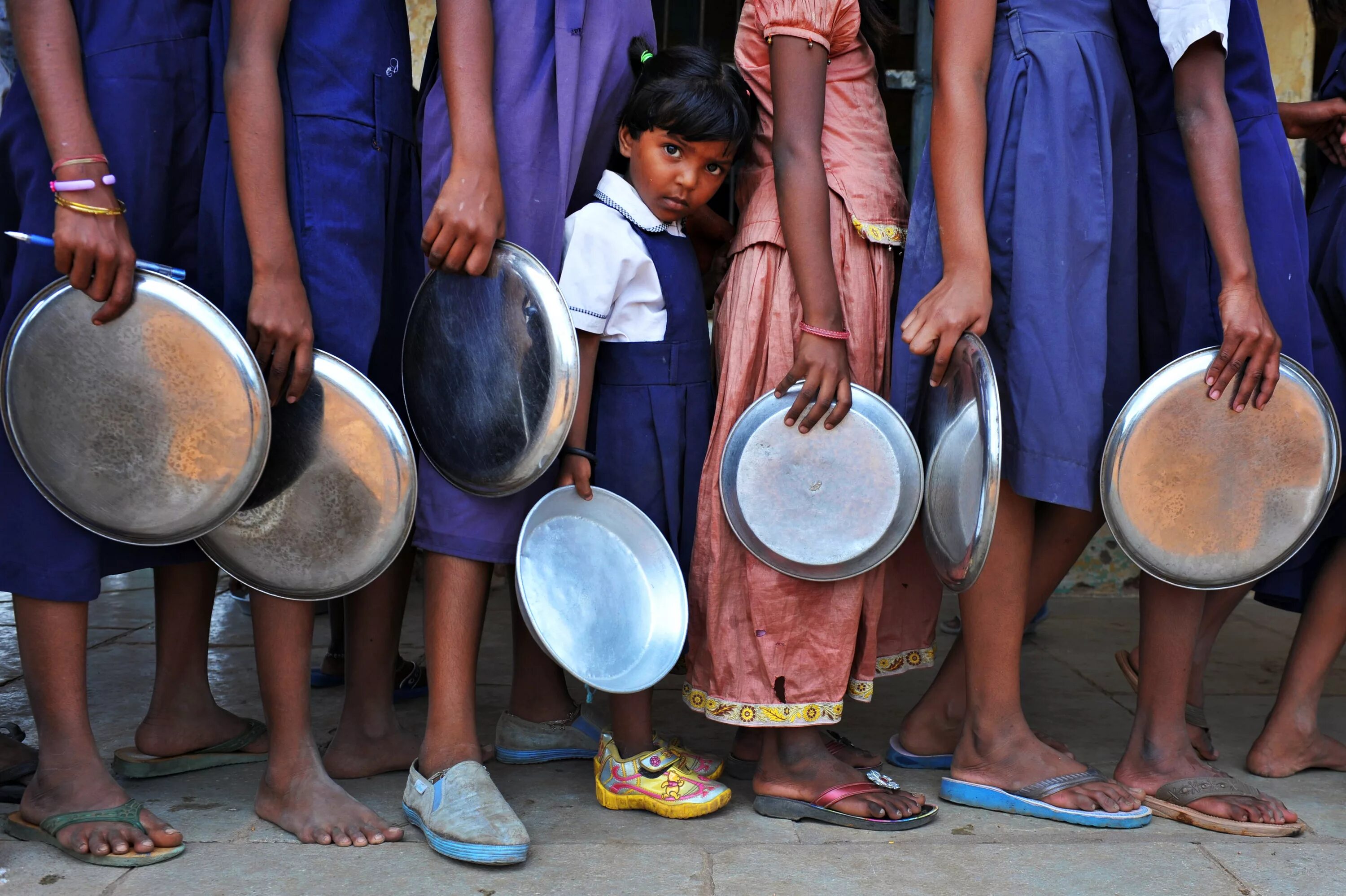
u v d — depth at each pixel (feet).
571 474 6.04
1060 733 7.76
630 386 6.24
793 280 6.11
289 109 5.59
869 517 6.05
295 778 5.70
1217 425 6.02
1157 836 5.82
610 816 6.02
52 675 5.43
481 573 5.92
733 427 6.05
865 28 6.63
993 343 6.17
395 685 8.39
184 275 5.32
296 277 5.44
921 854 5.50
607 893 4.99
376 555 5.70
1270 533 6.24
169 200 5.74
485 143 5.60
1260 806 5.87
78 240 4.98
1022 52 6.07
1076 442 5.86
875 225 6.24
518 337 5.60
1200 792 6.03
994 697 6.28
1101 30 6.13
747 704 6.01
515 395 5.62
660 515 6.33
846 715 8.19
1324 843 5.76
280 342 5.36
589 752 6.97
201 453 5.29
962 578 5.75
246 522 5.64
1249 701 8.69
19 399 5.25
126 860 5.15
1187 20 5.78
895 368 6.26
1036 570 6.98
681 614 6.18
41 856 5.25
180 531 5.42
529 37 5.92
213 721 6.61
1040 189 5.96
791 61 5.97
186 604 6.45
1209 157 5.90
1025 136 5.99
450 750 5.74
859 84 6.47
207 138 5.82
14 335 5.23
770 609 6.00
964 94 5.95
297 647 5.77
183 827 5.67
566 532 6.02
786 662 6.03
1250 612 12.17
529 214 5.88
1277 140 6.33
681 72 6.01
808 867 5.32
